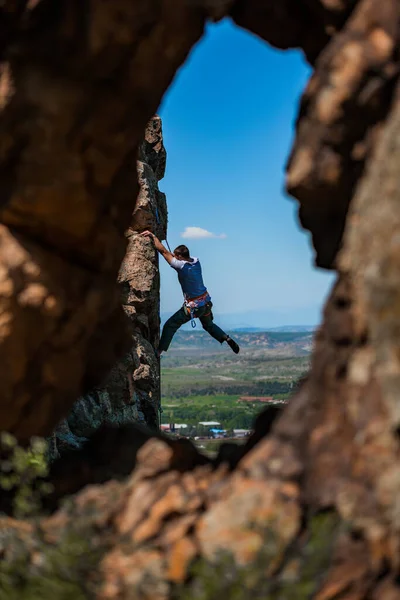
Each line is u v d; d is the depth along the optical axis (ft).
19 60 14.70
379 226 13.01
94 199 15.96
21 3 14.33
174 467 16.24
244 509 13.35
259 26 17.48
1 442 16.02
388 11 13.88
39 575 13.52
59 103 14.69
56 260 16.03
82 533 14.38
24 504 15.40
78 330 16.65
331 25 15.62
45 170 14.94
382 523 12.33
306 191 15.12
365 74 13.89
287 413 14.52
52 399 16.69
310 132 14.71
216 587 12.52
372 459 12.71
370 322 12.91
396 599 12.06
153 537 13.98
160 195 39.70
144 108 16.02
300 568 12.53
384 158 13.35
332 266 16.35
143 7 14.42
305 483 13.46
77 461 18.54
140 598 12.88
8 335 15.01
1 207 15.25
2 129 14.79
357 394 13.32
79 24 14.44
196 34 15.78
